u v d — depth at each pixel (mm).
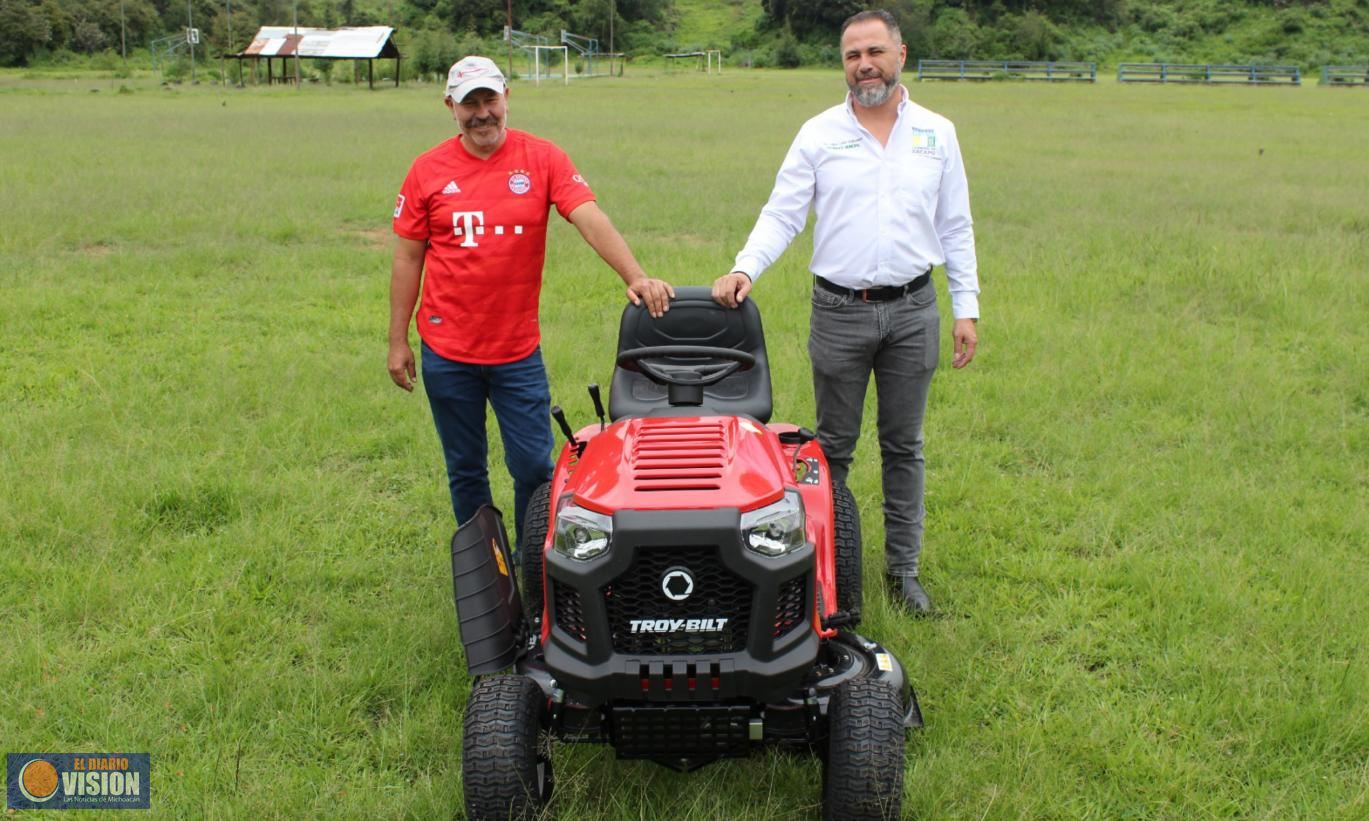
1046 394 7414
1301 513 5617
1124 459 6320
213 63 91125
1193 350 8367
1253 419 6887
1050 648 4453
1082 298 9867
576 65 84250
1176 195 16422
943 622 4652
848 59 4387
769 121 31859
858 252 4512
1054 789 3602
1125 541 5363
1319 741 3799
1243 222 13961
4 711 3992
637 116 33938
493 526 3812
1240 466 6266
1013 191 16812
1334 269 10664
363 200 15273
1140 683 4227
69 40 97188
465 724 3301
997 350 8375
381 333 8898
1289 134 28438
